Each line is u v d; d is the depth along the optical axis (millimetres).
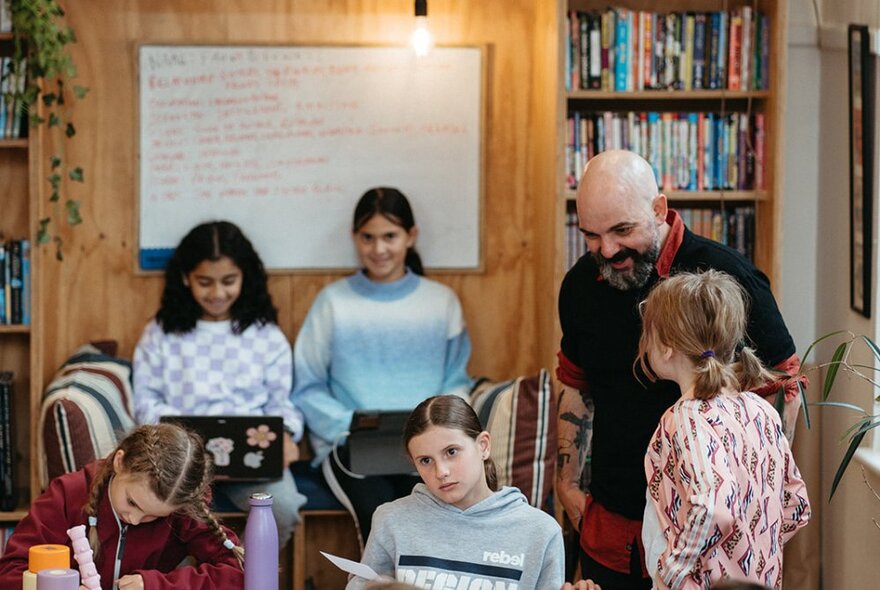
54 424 4051
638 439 3166
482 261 4797
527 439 4191
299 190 4730
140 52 4648
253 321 4562
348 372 4594
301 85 4699
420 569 2744
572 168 4418
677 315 2656
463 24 4734
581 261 3330
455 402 2783
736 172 4430
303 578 4438
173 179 4695
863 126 3904
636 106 4574
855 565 4020
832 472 4254
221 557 2934
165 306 4547
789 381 3041
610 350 3205
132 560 2889
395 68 4711
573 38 4375
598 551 3268
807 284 4574
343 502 4289
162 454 2746
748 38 4371
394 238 4547
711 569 2533
